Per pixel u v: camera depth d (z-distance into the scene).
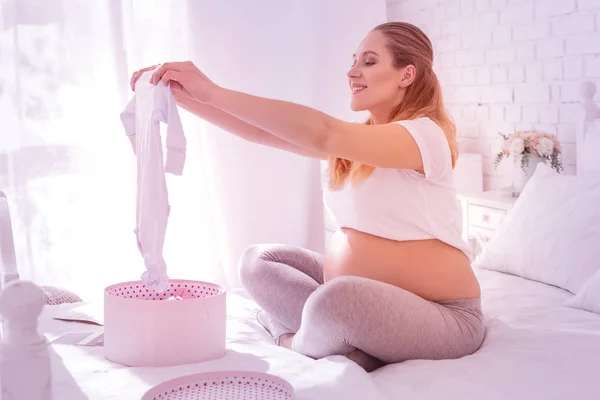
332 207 1.98
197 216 3.46
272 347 1.86
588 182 2.42
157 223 1.66
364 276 1.83
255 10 3.51
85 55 3.18
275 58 3.58
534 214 2.49
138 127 1.79
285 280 2.01
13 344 1.04
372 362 1.72
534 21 3.24
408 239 1.83
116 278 3.29
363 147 1.70
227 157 3.53
